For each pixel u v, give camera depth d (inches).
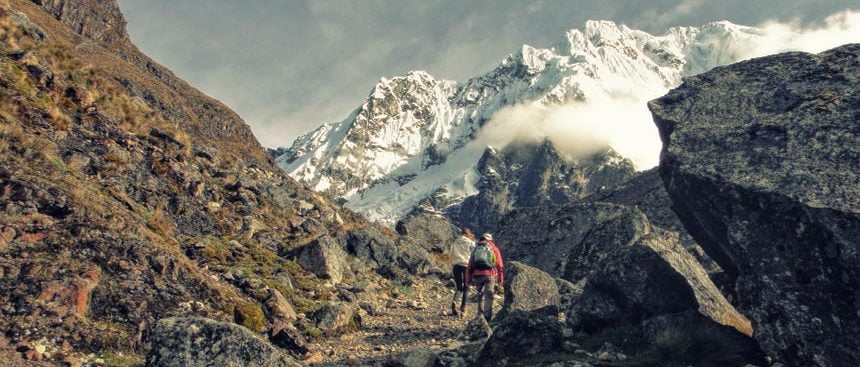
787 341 251.6
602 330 338.6
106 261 391.9
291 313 462.6
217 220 696.4
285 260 654.5
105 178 604.7
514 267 517.3
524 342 319.0
